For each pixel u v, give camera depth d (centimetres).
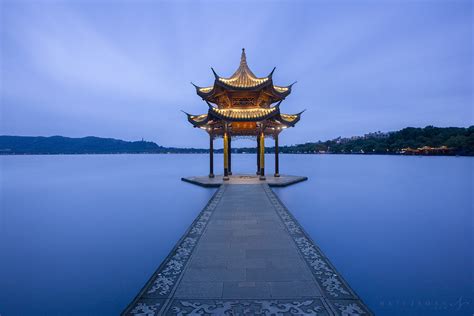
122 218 1834
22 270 1062
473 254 1141
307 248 894
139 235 1473
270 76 2284
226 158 2545
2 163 10700
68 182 3909
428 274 972
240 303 596
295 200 2180
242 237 1002
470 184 3288
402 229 1505
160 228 1596
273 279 692
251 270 740
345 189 2828
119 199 2525
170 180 3969
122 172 5588
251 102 2531
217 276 708
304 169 5534
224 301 603
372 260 1087
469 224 1586
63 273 1034
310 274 718
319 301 603
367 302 800
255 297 617
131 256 1184
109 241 1378
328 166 6444
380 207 2038
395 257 1116
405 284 896
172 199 2278
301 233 1047
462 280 923
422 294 837
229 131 2722
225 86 2341
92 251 1248
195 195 2277
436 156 10506
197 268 752
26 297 875
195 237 1002
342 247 1232
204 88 2664
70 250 1262
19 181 4100
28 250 1275
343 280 689
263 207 1474
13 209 2159
